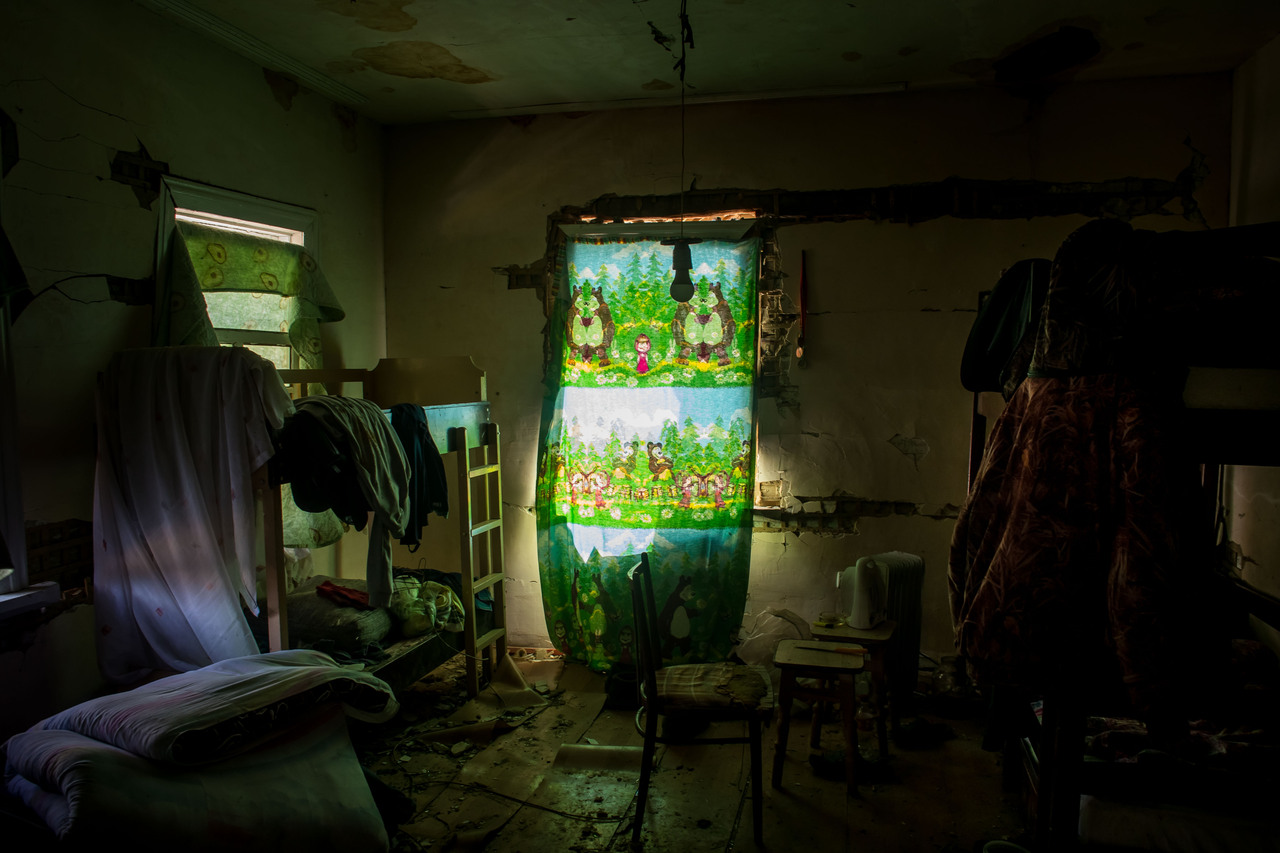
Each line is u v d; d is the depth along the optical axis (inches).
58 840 72.5
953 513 155.2
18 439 103.3
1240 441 78.5
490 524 158.9
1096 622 75.2
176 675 103.5
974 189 151.7
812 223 158.1
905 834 107.2
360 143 171.2
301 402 111.8
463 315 177.2
